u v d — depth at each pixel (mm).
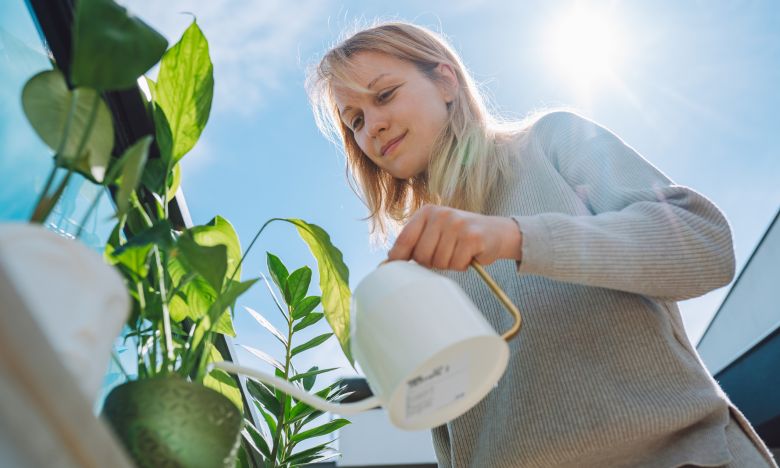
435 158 1249
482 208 1158
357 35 1347
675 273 815
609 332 901
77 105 547
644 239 809
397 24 1366
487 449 926
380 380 542
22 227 393
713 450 802
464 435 987
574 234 760
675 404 835
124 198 521
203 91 744
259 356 1149
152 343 644
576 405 865
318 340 1189
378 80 1273
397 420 555
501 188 1157
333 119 1562
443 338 526
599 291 930
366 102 1287
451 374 563
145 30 483
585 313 918
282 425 1157
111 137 564
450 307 549
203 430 484
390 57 1303
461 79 1369
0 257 271
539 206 1044
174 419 473
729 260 867
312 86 1691
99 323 417
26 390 297
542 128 1180
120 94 855
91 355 403
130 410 470
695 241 836
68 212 813
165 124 732
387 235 1587
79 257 418
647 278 800
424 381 550
